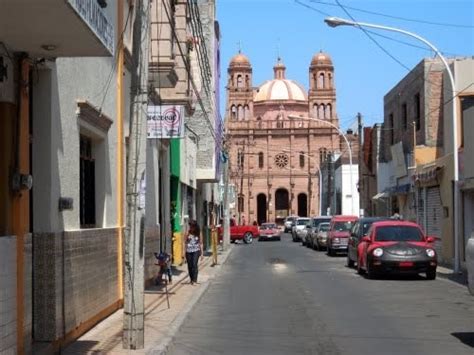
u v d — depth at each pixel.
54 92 10.08
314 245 43.88
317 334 11.67
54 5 7.00
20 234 8.56
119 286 14.37
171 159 27.22
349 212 66.81
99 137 13.07
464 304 15.54
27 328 8.84
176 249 28.22
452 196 26.73
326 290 18.66
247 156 111.81
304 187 110.62
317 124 110.25
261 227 64.38
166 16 18.55
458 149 25.16
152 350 9.94
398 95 39.12
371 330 12.04
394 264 21.00
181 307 14.96
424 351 10.15
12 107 8.66
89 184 12.97
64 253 10.20
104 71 13.48
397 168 38.53
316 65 111.00
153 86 19.14
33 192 9.78
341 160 68.88
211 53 45.16
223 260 32.97
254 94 119.81
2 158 8.48
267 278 22.97
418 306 15.22
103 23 8.66
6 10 7.16
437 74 33.19
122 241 14.59
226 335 11.77
